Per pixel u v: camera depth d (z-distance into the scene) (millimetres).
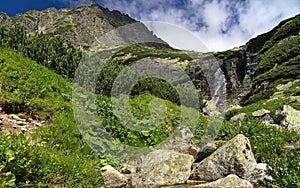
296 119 16250
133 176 8250
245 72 82812
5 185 4324
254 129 13633
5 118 8328
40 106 9625
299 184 5863
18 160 5027
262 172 8055
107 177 7348
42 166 5551
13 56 13047
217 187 7398
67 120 9242
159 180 8047
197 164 9141
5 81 10008
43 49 16078
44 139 7805
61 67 15359
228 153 8445
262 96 49250
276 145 10586
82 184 6113
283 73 57500
